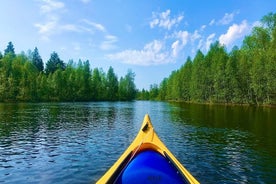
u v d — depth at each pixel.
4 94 87.06
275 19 78.25
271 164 15.85
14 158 16.72
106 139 23.08
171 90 155.50
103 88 139.50
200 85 102.81
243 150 19.55
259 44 80.75
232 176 13.62
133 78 163.12
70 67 128.88
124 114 49.22
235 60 86.25
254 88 73.50
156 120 39.19
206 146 20.84
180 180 8.99
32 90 96.88
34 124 32.31
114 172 9.15
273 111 55.78
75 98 118.56
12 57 113.75
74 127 30.44
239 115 46.66
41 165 15.20
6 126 30.30
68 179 12.95
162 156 10.59
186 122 36.59
